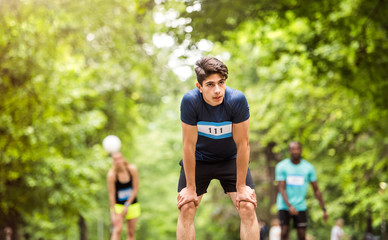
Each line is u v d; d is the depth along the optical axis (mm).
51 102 19844
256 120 24578
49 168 24547
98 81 27438
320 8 15188
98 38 19516
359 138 23484
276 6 14438
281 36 18094
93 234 45125
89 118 26266
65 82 23000
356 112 20219
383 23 16078
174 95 29344
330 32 16031
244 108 5469
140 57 22266
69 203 26594
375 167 19969
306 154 24562
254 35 17688
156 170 54312
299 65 19391
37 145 21438
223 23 14094
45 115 19312
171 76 27969
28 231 32562
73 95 23938
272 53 18062
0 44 16391
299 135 23875
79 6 16703
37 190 24875
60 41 17969
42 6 15945
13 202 24656
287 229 12711
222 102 5441
